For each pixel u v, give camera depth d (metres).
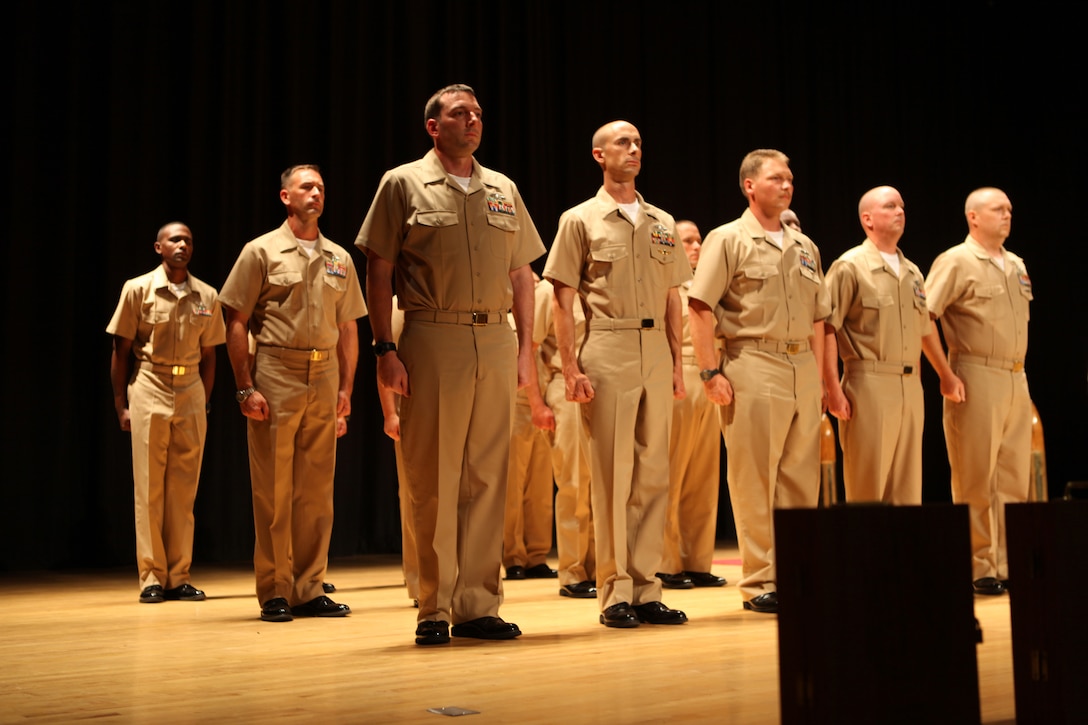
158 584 4.52
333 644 3.15
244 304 3.87
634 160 3.65
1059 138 9.59
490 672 2.60
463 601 3.23
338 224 6.84
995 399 4.56
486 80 7.53
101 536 6.06
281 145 6.71
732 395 3.83
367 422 6.90
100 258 6.17
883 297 4.26
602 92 8.02
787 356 3.84
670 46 8.34
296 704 2.25
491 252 3.20
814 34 8.98
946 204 9.45
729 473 3.88
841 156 9.04
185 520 4.67
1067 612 1.87
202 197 6.45
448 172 3.25
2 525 5.82
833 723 1.46
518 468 5.46
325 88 6.83
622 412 3.51
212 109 6.49
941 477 9.26
